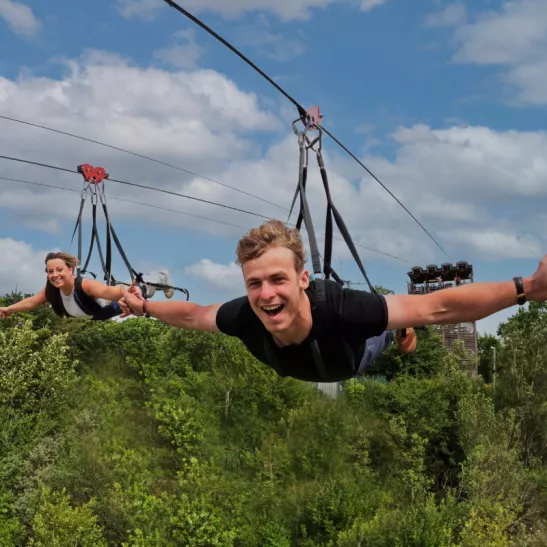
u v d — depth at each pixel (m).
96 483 31.75
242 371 43.97
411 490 37.41
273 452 38.72
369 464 40.31
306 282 3.89
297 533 34.59
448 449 41.56
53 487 31.30
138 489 32.19
